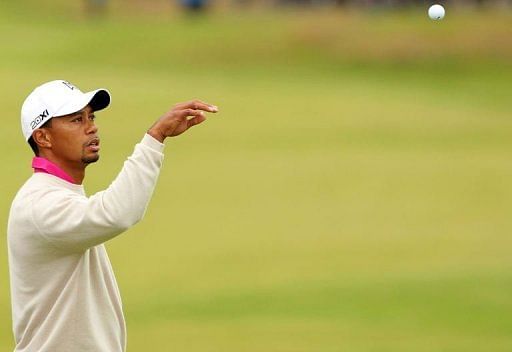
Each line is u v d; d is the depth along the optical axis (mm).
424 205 67500
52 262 14195
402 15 179000
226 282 48969
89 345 14328
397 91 133000
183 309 44094
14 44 165250
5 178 73875
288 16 183750
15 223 14352
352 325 40312
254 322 40906
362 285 47656
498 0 189375
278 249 55812
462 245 56531
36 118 14500
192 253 54906
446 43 157375
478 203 68188
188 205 67375
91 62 151500
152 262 53219
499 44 156000
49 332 14320
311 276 49875
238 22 178500
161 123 14062
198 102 14227
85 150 14672
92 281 14531
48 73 136500
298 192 71562
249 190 71938
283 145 91688
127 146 87438
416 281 48344
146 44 163250
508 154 87438
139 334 39688
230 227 61406
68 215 13812
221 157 85250
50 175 14594
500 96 129875
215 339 38688
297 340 38375
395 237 58625
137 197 13773
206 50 159750
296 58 155875
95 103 14875
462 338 38031
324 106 115750
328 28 168125
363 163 82750
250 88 131500
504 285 47156
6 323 41875
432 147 91250
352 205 67688
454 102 124562
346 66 151625
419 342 37750
